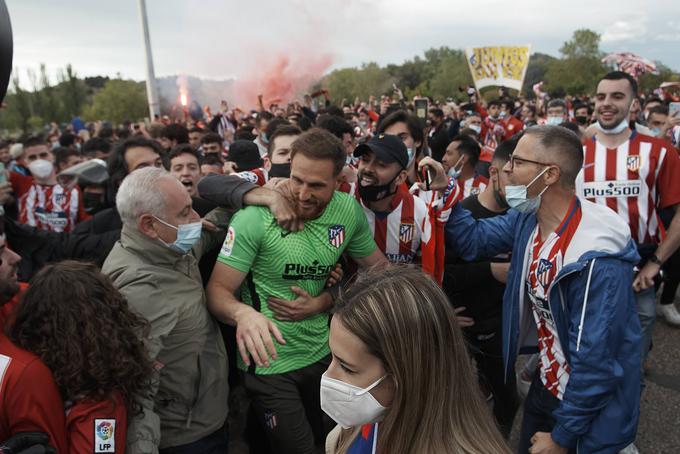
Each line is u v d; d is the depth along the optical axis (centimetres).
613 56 1009
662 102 909
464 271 266
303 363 225
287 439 221
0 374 149
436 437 108
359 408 113
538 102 1487
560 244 191
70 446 160
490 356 282
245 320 193
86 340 155
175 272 197
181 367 197
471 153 435
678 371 390
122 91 5281
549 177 188
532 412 222
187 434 202
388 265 122
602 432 185
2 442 151
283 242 213
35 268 242
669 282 450
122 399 164
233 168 406
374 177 236
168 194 188
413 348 105
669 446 310
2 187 258
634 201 325
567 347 196
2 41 83
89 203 330
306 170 204
